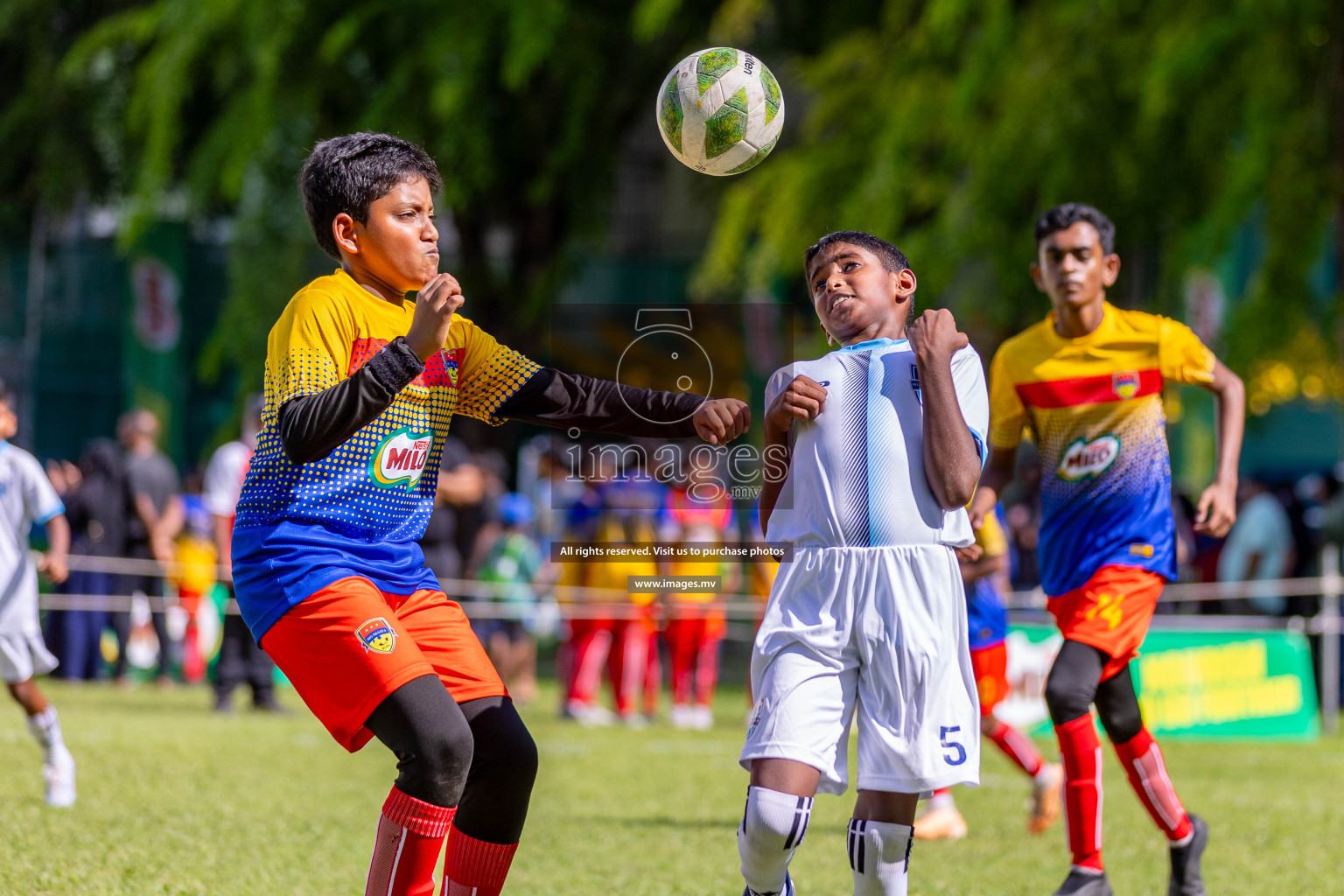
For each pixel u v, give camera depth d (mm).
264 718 37562
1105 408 18109
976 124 46000
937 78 47750
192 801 22484
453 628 12328
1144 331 18219
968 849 21156
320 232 12234
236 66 56844
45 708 21453
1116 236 45781
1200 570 49000
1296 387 46469
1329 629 40625
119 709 38344
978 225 45375
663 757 31375
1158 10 44125
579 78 56406
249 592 11641
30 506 22578
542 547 44281
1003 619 22328
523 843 20438
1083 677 16828
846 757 12086
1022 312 47688
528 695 45219
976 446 12195
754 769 11805
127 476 45562
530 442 60188
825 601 12172
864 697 12062
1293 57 41031
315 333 11570
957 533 12289
